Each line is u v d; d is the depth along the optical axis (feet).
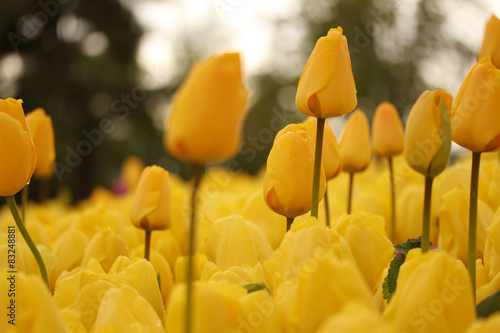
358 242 2.99
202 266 3.24
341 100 2.95
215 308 2.37
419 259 2.44
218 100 2.28
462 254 3.09
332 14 24.16
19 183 2.85
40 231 3.79
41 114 3.92
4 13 26.48
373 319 2.22
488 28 3.36
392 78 19.02
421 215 3.76
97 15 29.63
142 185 3.32
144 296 2.82
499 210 2.92
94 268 2.95
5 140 2.81
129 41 30.45
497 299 2.59
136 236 3.96
